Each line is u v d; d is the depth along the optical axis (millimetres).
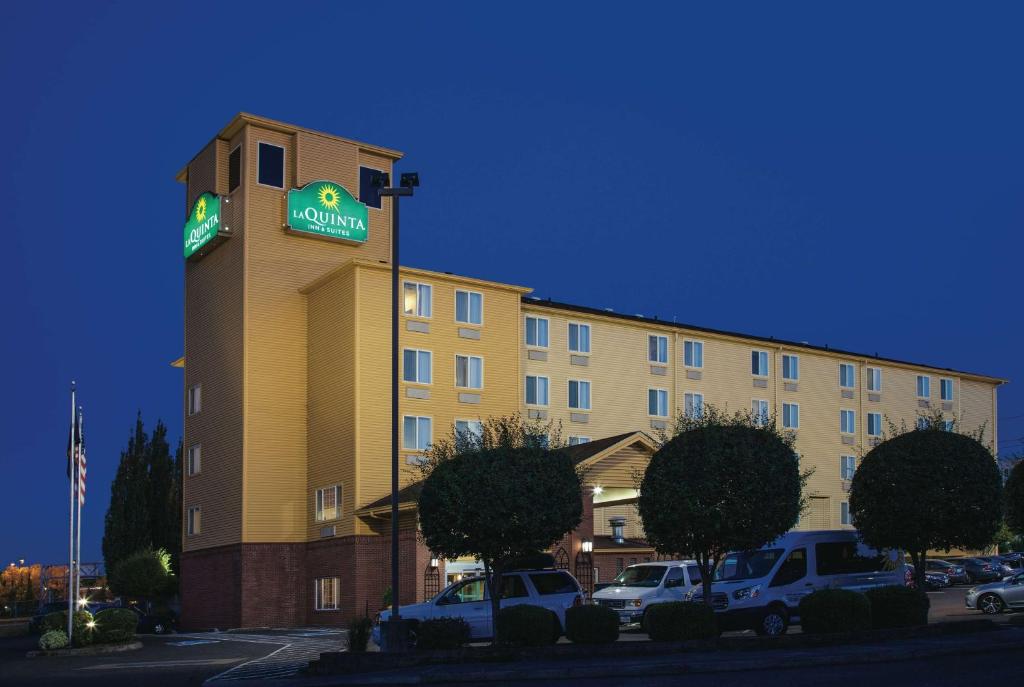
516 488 23062
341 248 49250
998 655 20047
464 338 46438
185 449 50531
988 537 25391
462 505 23109
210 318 49438
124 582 51844
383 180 25891
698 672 19141
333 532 43969
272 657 28750
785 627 25516
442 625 22953
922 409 63500
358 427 43156
